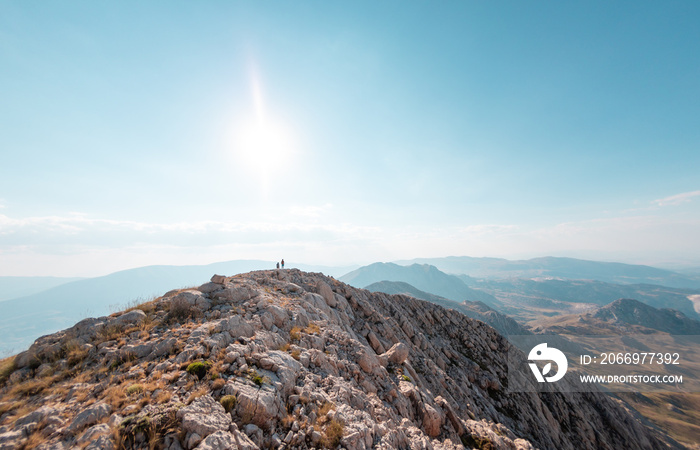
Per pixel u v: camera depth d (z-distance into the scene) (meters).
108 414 8.57
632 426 59.69
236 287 20.09
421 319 56.34
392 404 16.81
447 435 18.80
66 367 11.47
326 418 11.14
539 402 47.25
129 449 7.46
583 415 53.03
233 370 11.37
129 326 14.41
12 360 12.02
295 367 13.51
